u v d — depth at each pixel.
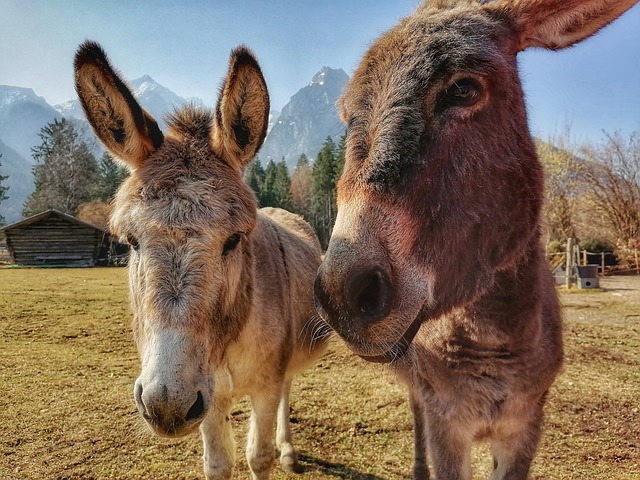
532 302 0.90
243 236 1.01
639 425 1.78
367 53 0.78
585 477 1.44
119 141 1.03
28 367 2.42
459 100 0.70
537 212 0.84
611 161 9.77
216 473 1.17
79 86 0.96
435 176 0.69
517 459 1.01
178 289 0.85
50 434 1.68
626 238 9.41
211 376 0.90
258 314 1.18
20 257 11.71
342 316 0.64
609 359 2.63
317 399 2.02
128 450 1.58
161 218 0.88
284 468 1.50
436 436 0.98
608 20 0.82
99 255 13.00
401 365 1.17
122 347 2.90
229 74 0.98
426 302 0.69
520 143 0.80
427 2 0.86
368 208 0.66
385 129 0.68
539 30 0.82
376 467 1.51
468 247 0.74
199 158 1.00
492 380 0.93
